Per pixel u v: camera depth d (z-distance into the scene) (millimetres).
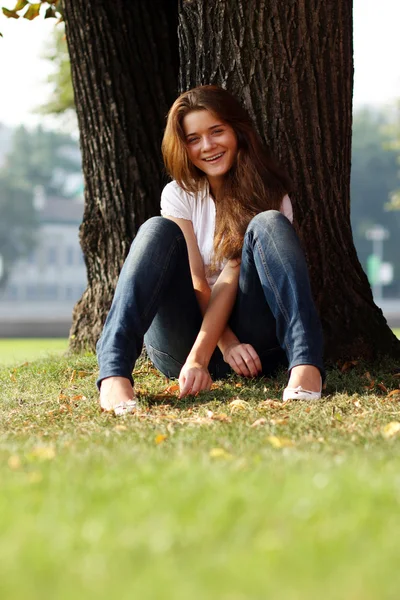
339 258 5383
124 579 1375
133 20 6605
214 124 4398
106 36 6520
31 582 1372
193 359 4066
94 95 6539
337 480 2078
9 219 80250
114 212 6523
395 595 1323
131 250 4105
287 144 5262
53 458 2678
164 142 4520
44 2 6660
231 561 1463
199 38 5336
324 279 5316
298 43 5227
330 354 5160
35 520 1791
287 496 1922
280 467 2365
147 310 4031
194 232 4527
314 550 1525
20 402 4680
